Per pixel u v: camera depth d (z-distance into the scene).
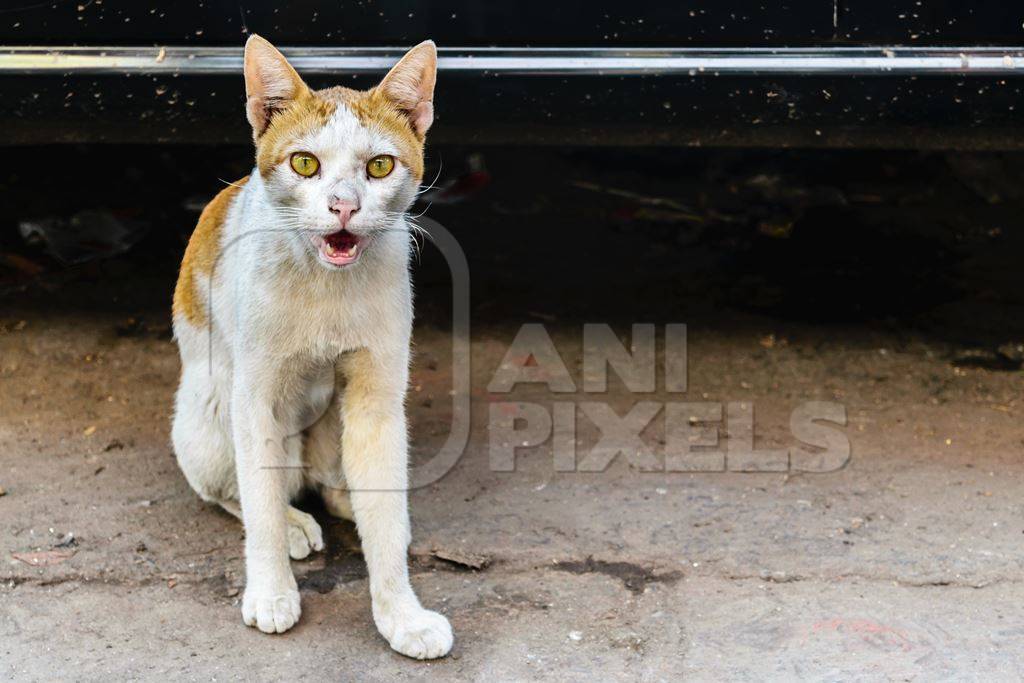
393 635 1.77
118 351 2.20
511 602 1.83
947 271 2.42
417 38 1.97
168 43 1.97
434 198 2.58
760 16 1.96
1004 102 1.98
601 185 2.78
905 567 1.86
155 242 2.43
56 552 1.86
